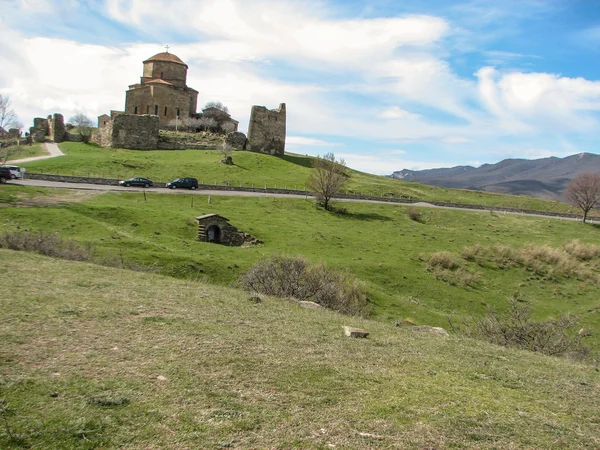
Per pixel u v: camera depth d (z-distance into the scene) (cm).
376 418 717
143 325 1065
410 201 7981
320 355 1013
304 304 1691
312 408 732
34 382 697
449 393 862
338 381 861
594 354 1894
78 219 3806
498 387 940
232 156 8800
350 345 1134
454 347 1266
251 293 1730
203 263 3089
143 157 8062
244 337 1071
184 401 700
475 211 7862
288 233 4819
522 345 1736
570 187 8438
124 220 4147
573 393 949
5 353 799
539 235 6538
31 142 8969
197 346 959
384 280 3822
